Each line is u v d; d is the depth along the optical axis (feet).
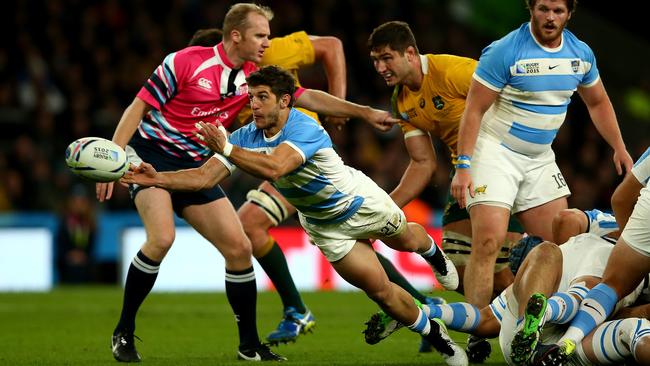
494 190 81.20
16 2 212.02
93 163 69.00
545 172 84.64
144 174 68.74
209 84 80.48
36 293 147.74
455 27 231.71
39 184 182.50
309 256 159.12
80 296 142.41
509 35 80.53
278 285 91.45
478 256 80.48
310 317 92.12
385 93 212.84
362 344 92.38
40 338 97.04
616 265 68.39
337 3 224.74
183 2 217.97
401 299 71.46
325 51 96.99
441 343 72.43
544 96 80.74
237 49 80.53
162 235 77.82
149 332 101.76
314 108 85.56
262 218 91.81
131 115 79.41
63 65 205.67
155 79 79.82
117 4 217.77
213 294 143.74
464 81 83.61
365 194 72.38
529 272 68.69
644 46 241.96
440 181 184.75
